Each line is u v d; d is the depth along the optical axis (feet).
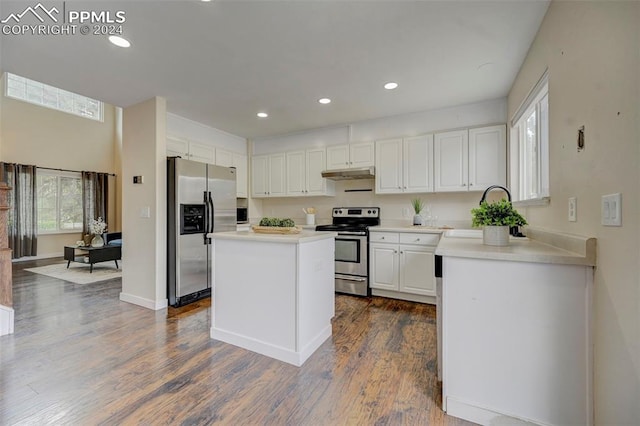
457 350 5.07
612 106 3.71
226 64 8.27
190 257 11.19
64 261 20.13
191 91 10.15
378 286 11.98
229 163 15.60
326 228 13.28
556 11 5.60
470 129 11.36
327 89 10.07
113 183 25.46
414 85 9.80
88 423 4.83
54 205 22.27
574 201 4.82
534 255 4.48
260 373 6.35
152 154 10.61
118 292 12.68
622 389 3.55
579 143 4.65
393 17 6.26
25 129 20.75
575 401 4.35
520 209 9.00
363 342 7.88
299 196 15.34
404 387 5.86
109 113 25.53
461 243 6.08
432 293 10.92
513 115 9.72
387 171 12.99
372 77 9.18
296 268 6.77
